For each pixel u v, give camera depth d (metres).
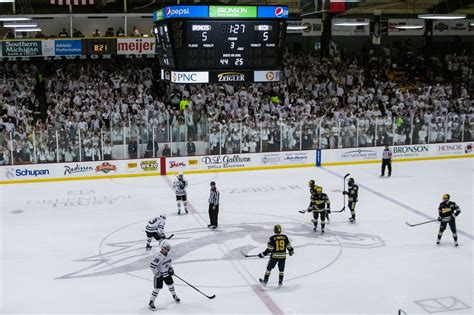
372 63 36.56
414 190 22.16
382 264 14.50
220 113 26.97
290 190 22.19
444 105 31.27
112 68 31.94
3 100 28.20
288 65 34.28
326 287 13.10
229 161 25.61
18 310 12.00
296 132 26.20
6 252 15.52
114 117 26.61
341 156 27.02
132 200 20.84
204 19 16.81
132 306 12.20
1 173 23.31
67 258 15.06
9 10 30.36
